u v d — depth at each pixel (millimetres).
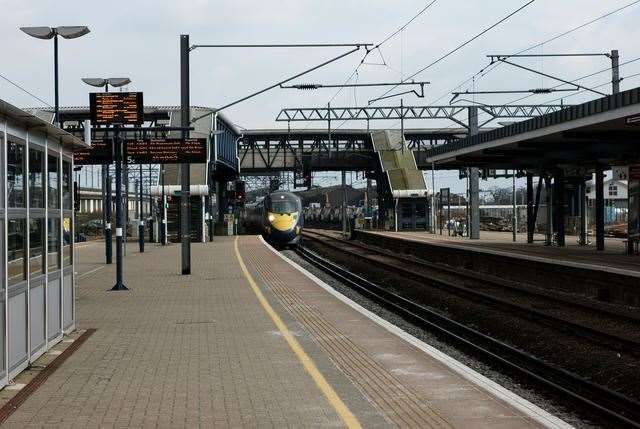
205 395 9336
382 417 8289
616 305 21656
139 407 8750
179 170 58781
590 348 14859
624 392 11852
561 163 42750
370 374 10578
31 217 11367
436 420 8180
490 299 22219
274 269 30312
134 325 15438
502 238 58938
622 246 44156
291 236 54375
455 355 14906
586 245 45719
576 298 23953
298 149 87938
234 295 21125
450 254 39875
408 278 31641
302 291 22125
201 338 13750
